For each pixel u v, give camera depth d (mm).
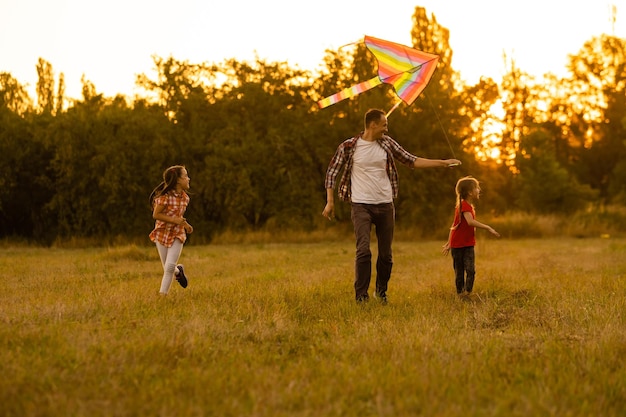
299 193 30312
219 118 30906
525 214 32719
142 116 29375
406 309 7316
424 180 31672
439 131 31953
